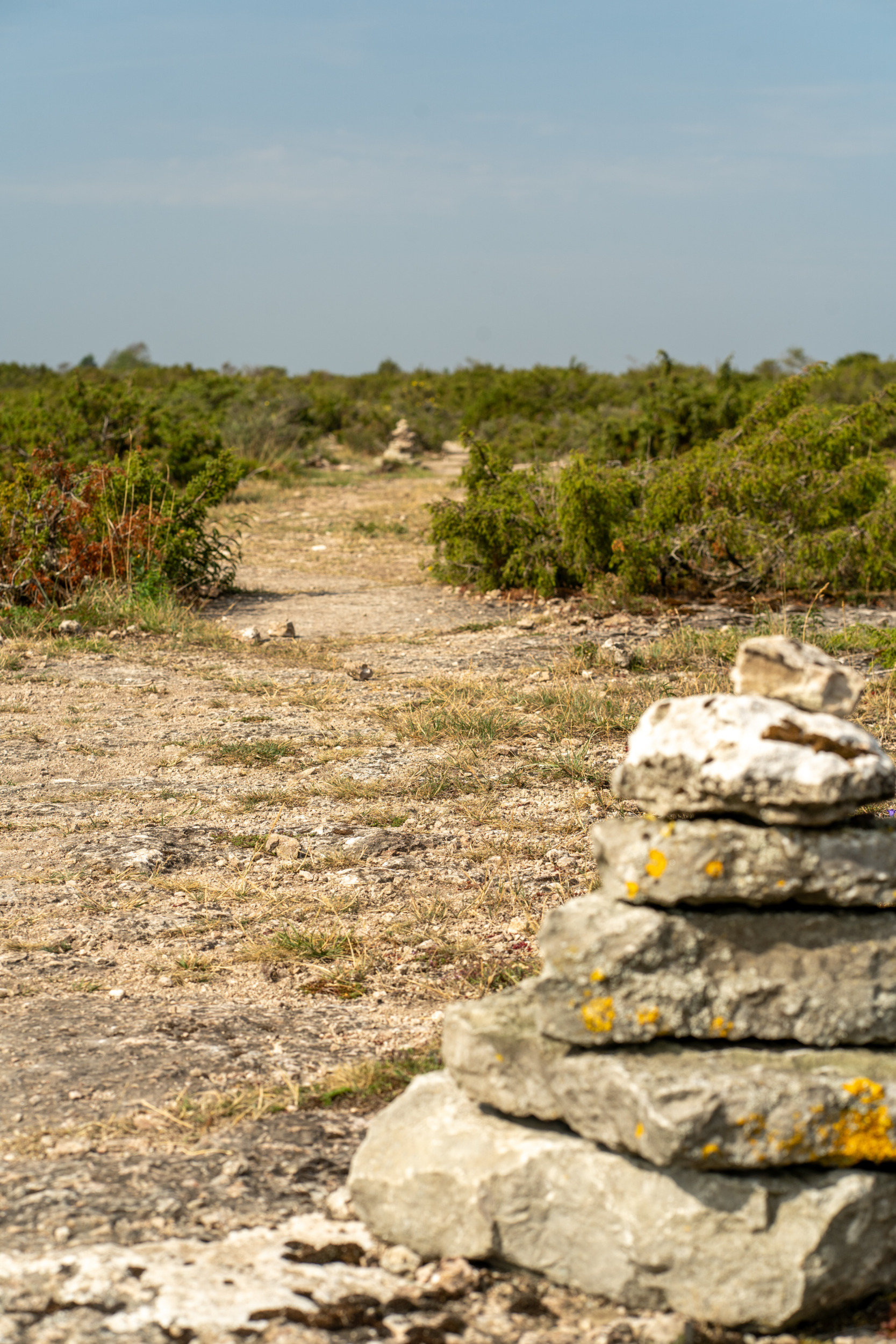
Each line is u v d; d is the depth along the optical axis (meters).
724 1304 2.58
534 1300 2.70
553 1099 2.82
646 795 2.95
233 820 6.86
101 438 26.11
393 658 11.76
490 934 5.13
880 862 2.83
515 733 8.62
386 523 22.62
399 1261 2.85
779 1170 2.66
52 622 13.02
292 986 4.66
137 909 5.49
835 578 14.56
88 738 8.77
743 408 25.72
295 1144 3.40
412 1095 3.09
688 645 11.26
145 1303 2.60
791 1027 2.81
